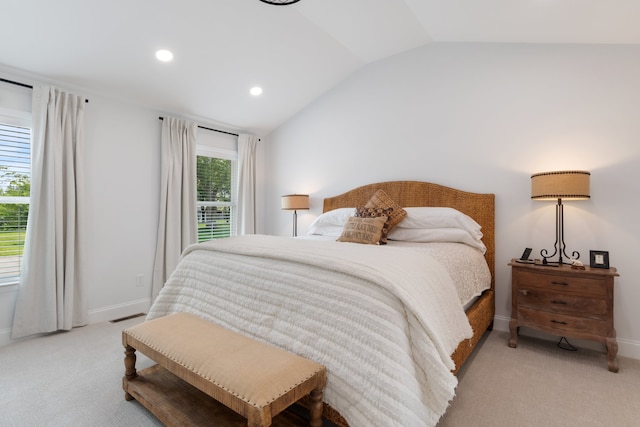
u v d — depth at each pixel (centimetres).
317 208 432
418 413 121
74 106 294
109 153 325
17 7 221
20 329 265
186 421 146
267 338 158
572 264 243
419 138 348
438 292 164
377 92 378
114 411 173
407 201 347
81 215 297
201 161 421
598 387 197
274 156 480
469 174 317
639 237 243
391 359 124
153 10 249
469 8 254
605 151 255
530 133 287
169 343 153
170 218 365
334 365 135
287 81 380
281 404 116
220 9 264
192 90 350
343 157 407
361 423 123
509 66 297
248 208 456
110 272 327
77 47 262
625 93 249
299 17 291
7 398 185
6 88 269
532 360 234
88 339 270
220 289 194
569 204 268
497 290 301
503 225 299
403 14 285
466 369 220
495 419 166
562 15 230
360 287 143
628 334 246
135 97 335
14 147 278
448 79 330
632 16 210
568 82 270
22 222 283
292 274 166
